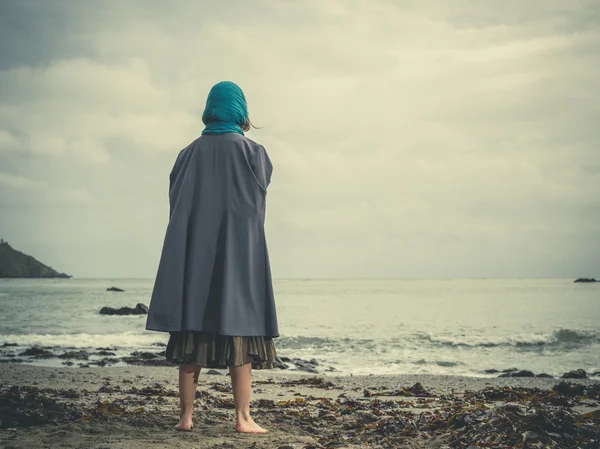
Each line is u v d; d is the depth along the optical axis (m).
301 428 4.10
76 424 3.71
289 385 9.23
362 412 5.39
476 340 20.31
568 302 53.78
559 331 22.09
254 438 3.45
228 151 3.63
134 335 22.00
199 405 5.50
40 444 3.23
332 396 7.73
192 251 3.49
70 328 26.34
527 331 24.02
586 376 11.86
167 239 3.53
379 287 131.38
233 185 3.60
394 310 41.84
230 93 3.82
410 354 16.78
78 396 6.73
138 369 11.37
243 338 3.49
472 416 3.85
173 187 3.74
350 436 3.85
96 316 35.41
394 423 4.03
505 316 34.53
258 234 3.60
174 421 3.97
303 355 16.42
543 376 11.92
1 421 3.75
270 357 3.63
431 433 3.81
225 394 7.31
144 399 6.42
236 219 3.56
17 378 9.35
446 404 6.41
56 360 14.12
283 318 33.28
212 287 3.48
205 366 3.47
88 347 17.61
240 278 3.50
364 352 17.31
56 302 53.91
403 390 8.11
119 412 4.54
